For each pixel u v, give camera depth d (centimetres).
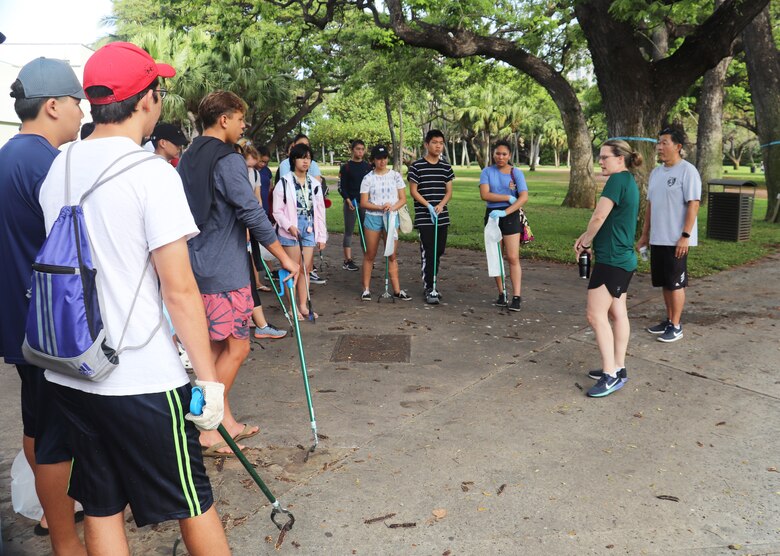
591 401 440
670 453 365
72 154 197
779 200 1470
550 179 4297
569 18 1480
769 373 486
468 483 335
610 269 439
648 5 983
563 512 308
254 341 591
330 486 333
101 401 190
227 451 366
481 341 579
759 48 1476
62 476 237
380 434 393
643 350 543
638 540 286
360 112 5097
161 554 280
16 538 293
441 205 712
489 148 6259
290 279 380
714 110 1923
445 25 1394
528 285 815
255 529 297
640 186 1162
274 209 634
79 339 180
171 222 192
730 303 700
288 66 2103
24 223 245
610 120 1176
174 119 2703
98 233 188
